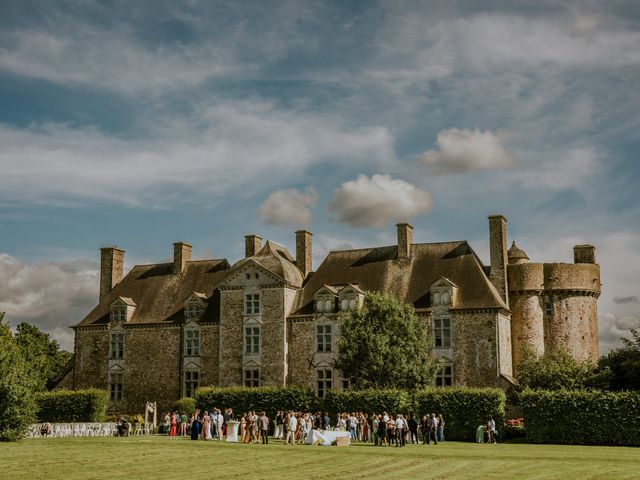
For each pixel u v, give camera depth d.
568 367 60.88
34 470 31.03
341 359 58.09
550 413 52.44
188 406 65.50
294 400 62.34
